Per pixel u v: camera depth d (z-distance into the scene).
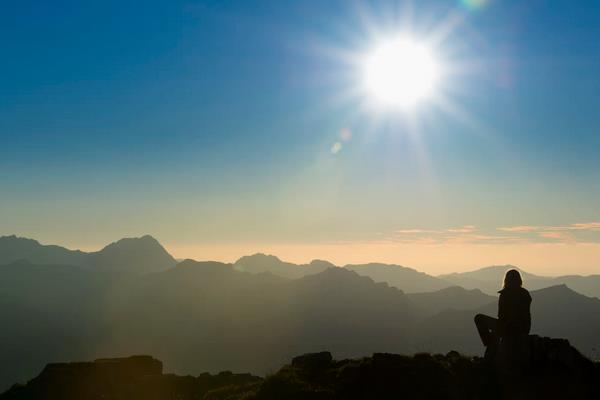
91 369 27.19
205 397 20.69
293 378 18.03
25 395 25.70
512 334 17.20
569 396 16.30
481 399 16.66
